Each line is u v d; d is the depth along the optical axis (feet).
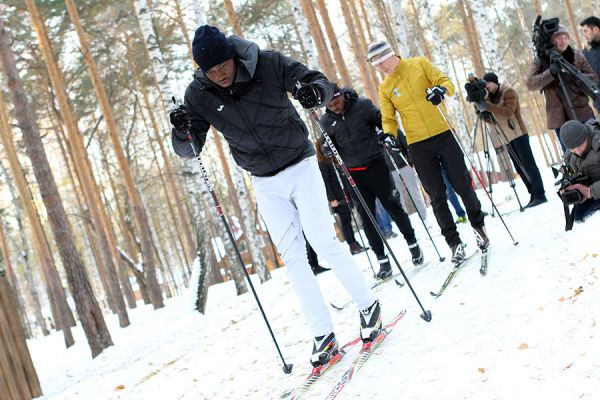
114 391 15.25
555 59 16.17
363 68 51.29
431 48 92.94
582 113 17.52
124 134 74.90
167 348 21.33
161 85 33.83
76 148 48.34
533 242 14.28
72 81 57.77
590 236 12.48
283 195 10.49
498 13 104.27
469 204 14.57
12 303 22.74
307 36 39.17
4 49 31.42
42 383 31.96
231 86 9.75
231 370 13.21
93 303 33.73
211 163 104.88
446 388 8.10
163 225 123.75
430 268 16.05
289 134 10.17
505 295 11.02
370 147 16.33
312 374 10.25
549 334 8.55
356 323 13.28
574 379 7.05
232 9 39.01
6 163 76.69
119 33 58.90
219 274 56.75
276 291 24.07
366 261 22.40
